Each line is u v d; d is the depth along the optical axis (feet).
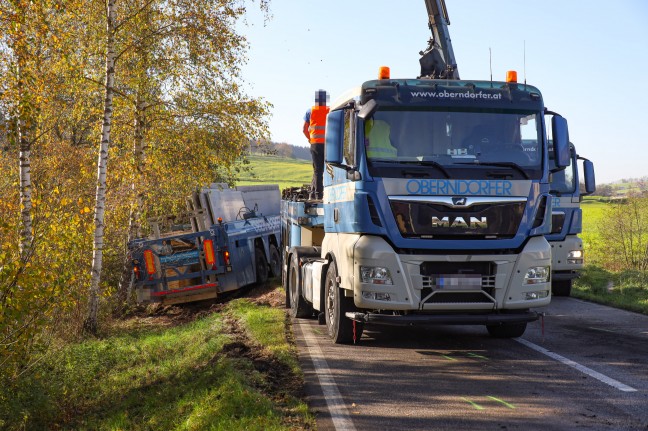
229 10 57.47
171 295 53.21
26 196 43.24
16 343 28.07
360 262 28.66
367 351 29.94
